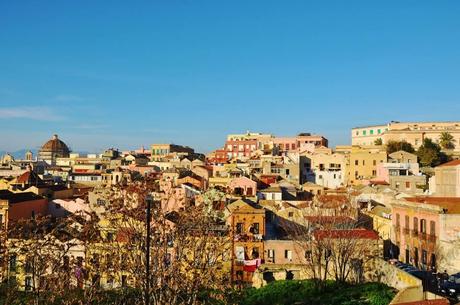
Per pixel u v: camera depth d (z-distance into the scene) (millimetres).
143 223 32844
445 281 47344
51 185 106062
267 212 75750
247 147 199250
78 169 174250
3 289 37625
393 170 123250
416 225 60875
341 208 74062
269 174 129625
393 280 52094
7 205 68938
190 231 33469
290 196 99812
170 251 35719
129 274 34719
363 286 53625
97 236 39031
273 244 60969
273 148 179875
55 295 32500
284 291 54281
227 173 125562
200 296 33750
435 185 84500
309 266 57219
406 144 160000
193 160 175125
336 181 143250
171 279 30000
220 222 47781
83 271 33938
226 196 69562
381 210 76688
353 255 57844
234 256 49531
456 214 54750
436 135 170875
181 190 63281
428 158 146750
